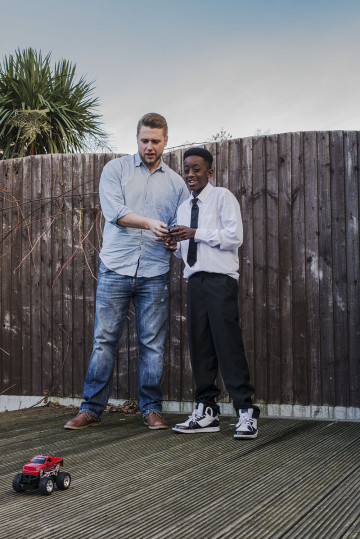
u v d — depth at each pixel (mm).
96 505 1778
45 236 4203
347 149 3502
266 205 3635
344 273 3459
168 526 1593
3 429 3215
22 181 4285
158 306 3338
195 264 2953
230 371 2863
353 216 3465
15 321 4262
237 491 1895
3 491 1948
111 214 3219
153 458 2387
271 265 3600
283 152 3617
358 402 3377
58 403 4113
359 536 1491
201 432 2967
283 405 3521
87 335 4062
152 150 3232
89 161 4133
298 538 1490
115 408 3820
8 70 9078
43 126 8414
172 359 3811
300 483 1973
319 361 3469
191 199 3096
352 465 2213
